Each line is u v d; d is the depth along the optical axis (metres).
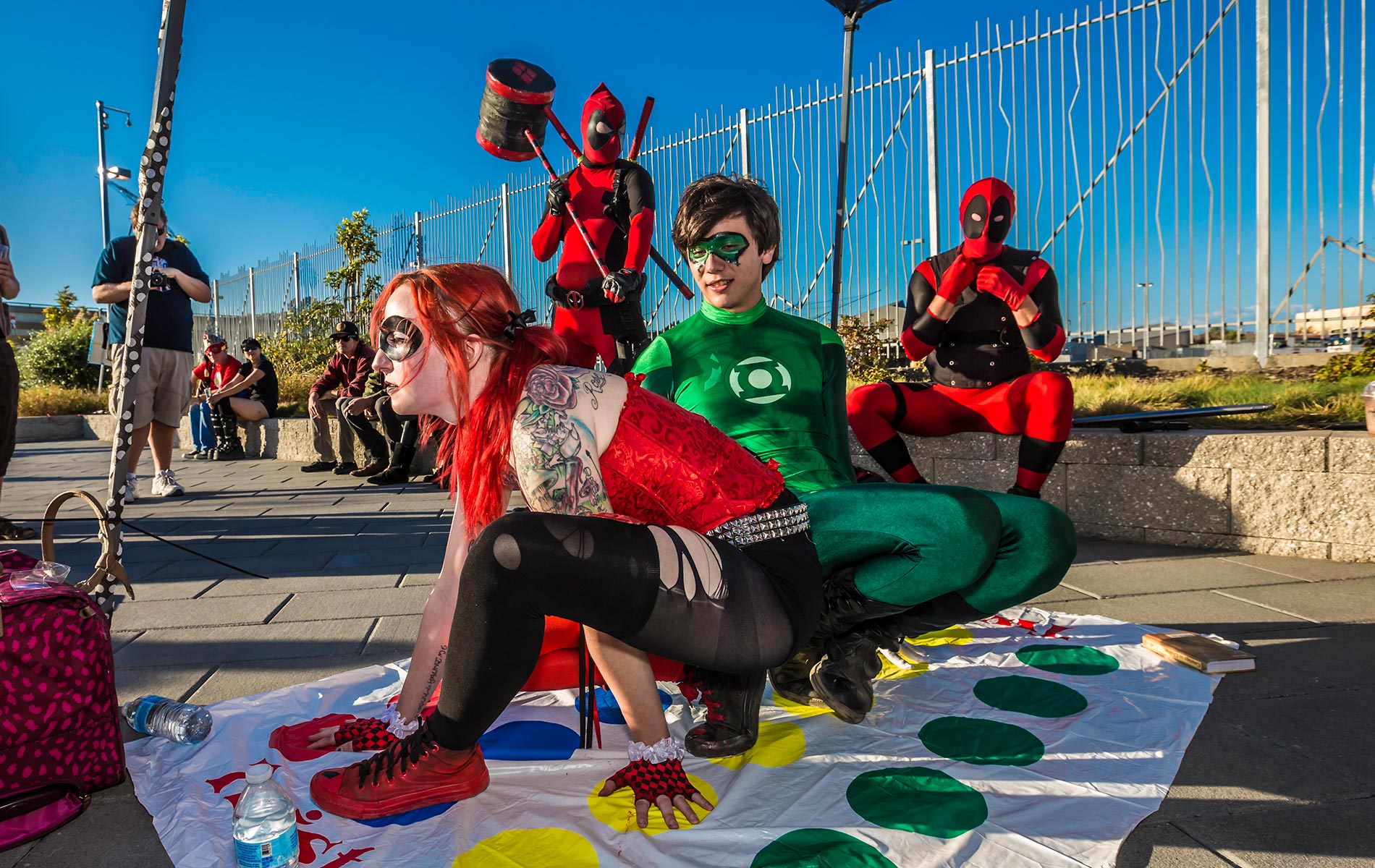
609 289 3.78
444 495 6.62
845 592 2.01
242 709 2.25
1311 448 3.75
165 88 2.30
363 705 2.28
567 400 1.52
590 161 4.24
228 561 4.19
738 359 2.36
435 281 1.55
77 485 7.79
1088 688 2.34
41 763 1.70
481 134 4.42
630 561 1.45
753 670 1.61
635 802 1.69
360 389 7.91
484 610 1.47
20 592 1.71
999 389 3.74
